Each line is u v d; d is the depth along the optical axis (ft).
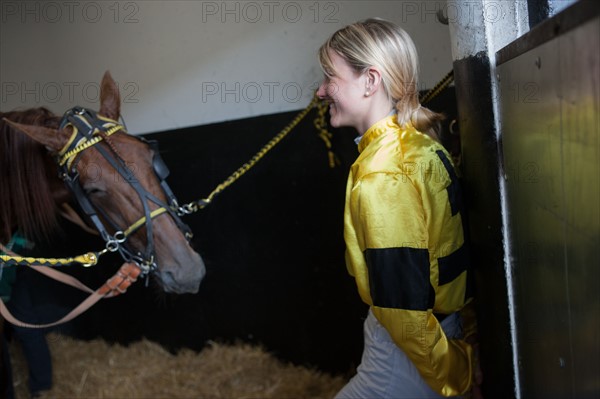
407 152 3.94
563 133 2.67
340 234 8.19
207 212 9.31
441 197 3.96
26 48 10.66
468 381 4.33
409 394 4.36
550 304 3.18
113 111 6.72
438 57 6.74
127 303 10.41
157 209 6.02
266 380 8.81
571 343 2.84
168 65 9.25
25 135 6.18
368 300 4.15
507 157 3.82
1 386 7.81
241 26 8.39
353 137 7.66
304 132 8.15
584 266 2.55
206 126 8.99
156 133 9.54
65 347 10.52
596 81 2.20
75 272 10.34
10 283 7.76
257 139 8.55
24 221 6.32
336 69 4.13
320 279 8.55
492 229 4.12
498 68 3.85
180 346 10.10
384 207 3.76
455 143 5.62
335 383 8.48
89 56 10.07
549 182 2.98
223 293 9.50
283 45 8.11
